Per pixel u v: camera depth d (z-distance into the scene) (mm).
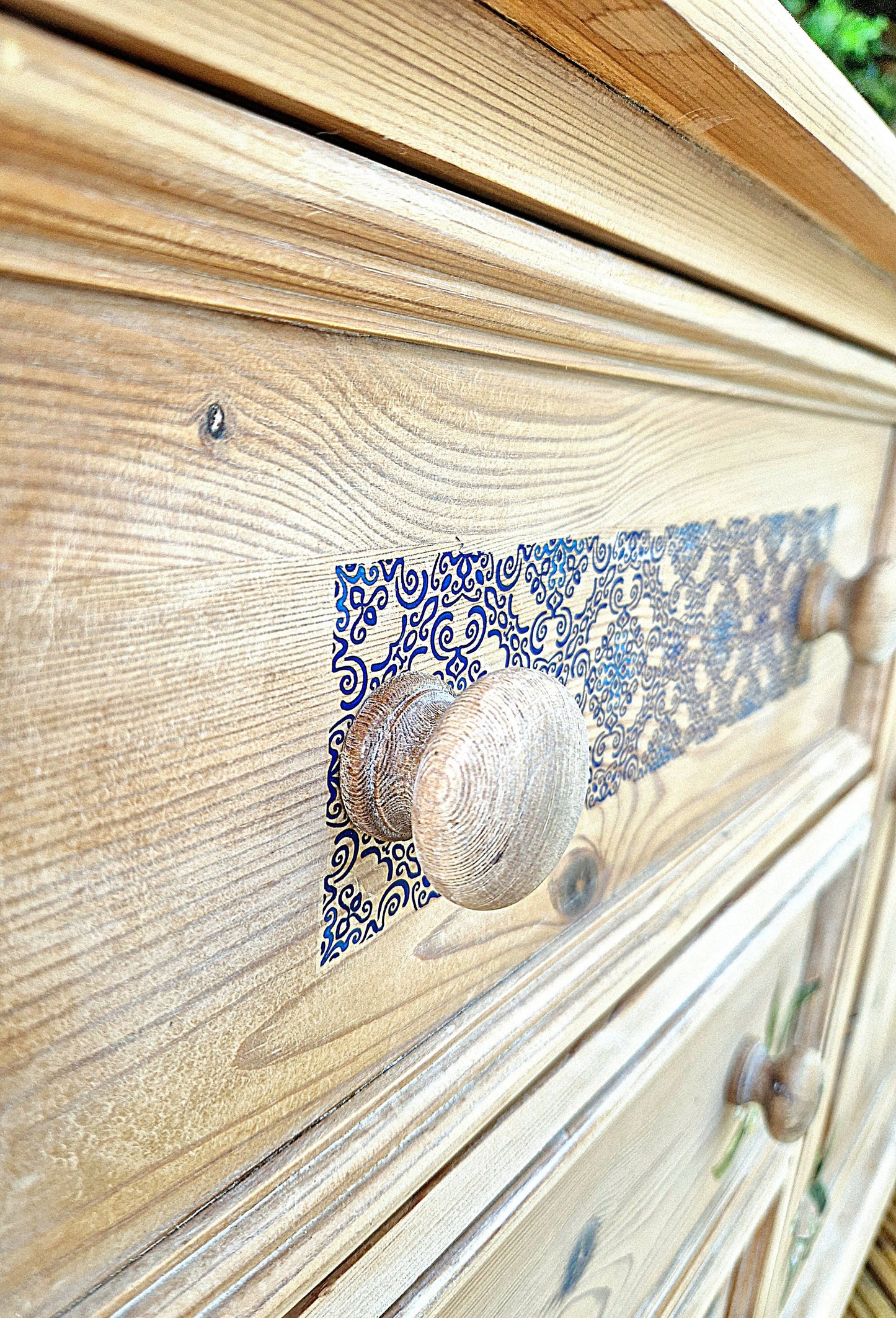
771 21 192
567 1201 303
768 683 442
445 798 171
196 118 132
